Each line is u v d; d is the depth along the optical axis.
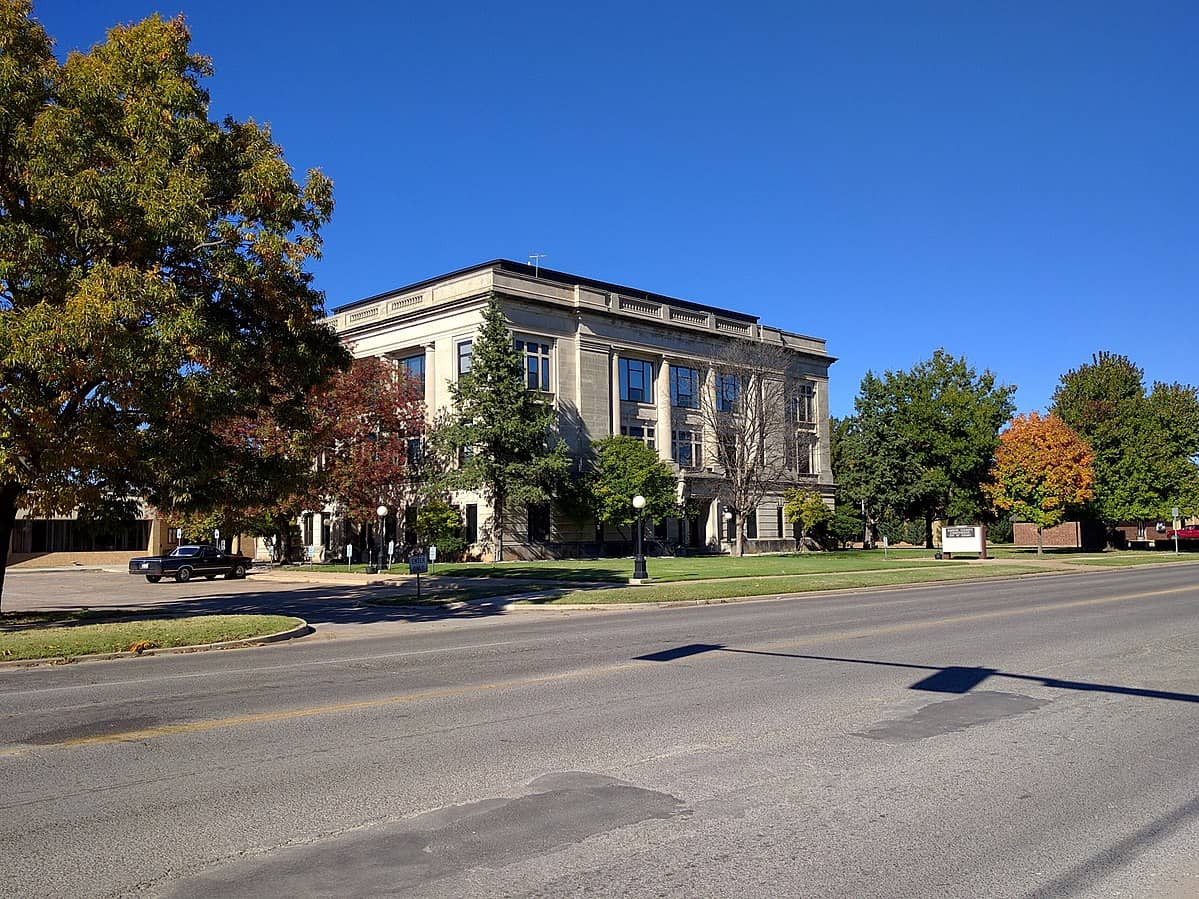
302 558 56.47
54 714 9.36
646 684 10.57
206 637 15.75
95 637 15.27
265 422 39.88
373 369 48.47
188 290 18.78
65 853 5.20
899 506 65.62
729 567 39.25
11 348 15.88
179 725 8.70
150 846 5.31
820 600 24.72
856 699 9.47
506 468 46.34
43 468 18.59
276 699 10.09
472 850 5.20
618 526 54.84
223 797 6.26
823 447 70.50
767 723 8.37
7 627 19.30
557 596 25.22
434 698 9.93
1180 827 5.57
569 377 54.16
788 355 60.19
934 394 64.38
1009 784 6.43
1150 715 8.66
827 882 4.73
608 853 5.14
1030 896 4.58
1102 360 67.19
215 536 51.38
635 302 57.97
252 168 19.28
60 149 17.14
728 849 5.19
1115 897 4.57
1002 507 58.19
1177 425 61.03
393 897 4.56
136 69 18.84
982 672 11.13
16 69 17.48
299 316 20.08
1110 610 19.12
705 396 59.72
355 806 6.04
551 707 9.28
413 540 50.53
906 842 5.30
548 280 53.88
